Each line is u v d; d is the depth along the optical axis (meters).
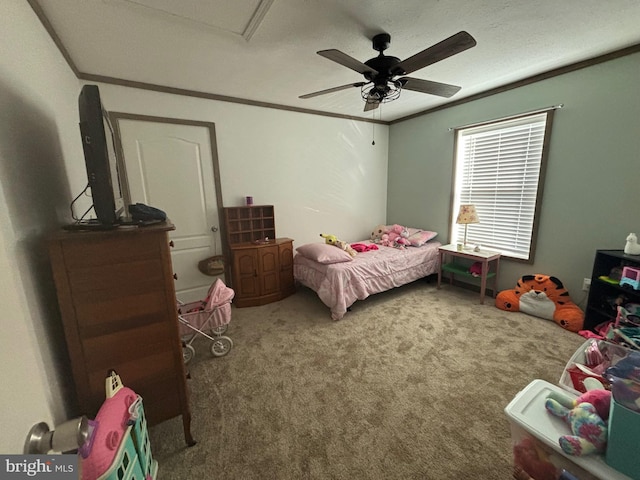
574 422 0.82
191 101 2.92
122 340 1.21
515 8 1.69
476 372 1.95
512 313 2.85
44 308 1.17
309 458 1.35
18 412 0.65
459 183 3.66
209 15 1.69
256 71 2.48
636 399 0.72
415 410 1.62
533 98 2.78
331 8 1.65
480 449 1.37
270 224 3.52
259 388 1.84
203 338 2.50
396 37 1.98
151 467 1.15
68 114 1.99
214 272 3.19
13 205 1.03
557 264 2.79
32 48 1.38
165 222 1.36
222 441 1.45
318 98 3.21
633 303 2.16
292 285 3.52
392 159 4.46
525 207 3.02
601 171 2.43
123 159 2.68
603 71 2.33
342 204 4.18
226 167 3.20
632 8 1.71
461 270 3.46
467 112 3.37
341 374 1.96
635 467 0.70
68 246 1.08
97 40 1.90
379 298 3.34
